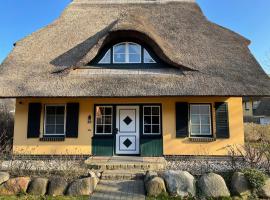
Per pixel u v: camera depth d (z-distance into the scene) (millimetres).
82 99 12805
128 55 13328
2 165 10047
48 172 8930
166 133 12492
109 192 8078
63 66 12922
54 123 12883
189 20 15617
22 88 11789
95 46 12578
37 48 14172
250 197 7699
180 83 11797
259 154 10484
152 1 17312
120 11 16547
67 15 16359
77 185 8016
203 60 13016
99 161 11016
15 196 7828
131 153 12688
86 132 12625
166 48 13078
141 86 11719
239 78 11922
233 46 13922
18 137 12547
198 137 12422
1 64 13234
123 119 12891
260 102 42344
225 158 12141
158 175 8484
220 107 12492
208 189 7816
